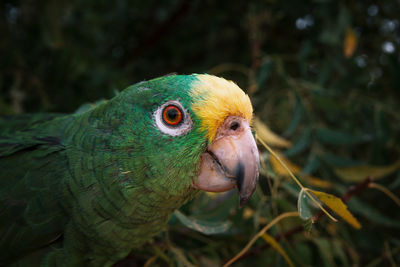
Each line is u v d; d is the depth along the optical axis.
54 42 0.33
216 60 0.41
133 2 0.45
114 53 0.49
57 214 0.23
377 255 0.31
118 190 0.21
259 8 0.33
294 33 0.39
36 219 0.23
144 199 0.21
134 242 0.23
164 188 0.21
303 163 0.33
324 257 0.26
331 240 0.28
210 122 0.20
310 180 0.27
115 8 0.46
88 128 0.23
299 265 0.25
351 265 0.30
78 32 0.40
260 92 0.33
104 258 0.23
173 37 0.46
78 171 0.22
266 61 0.31
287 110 0.32
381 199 0.33
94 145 0.22
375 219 0.27
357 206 0.28
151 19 0.47
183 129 0.20
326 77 0.32
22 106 0.34
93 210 0.22
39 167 0.23
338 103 0.31
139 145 0.21
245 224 0.28
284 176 0.26
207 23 0.43
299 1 0.33
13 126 0.28
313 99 0.31
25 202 0.23
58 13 0.33
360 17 0.36
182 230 0.28
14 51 0.34
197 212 0.25
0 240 0.23
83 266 0.23
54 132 0.25
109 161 0.21
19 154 0.24
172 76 0.21
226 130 0.21
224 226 0.24
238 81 0.38
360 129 0.34
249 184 0.21
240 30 0.42
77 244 0.23
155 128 0.21
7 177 0.23
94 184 0.22
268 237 0.23
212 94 0.20
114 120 0.21
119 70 0.41
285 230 0.27
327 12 0.32
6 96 0.35
